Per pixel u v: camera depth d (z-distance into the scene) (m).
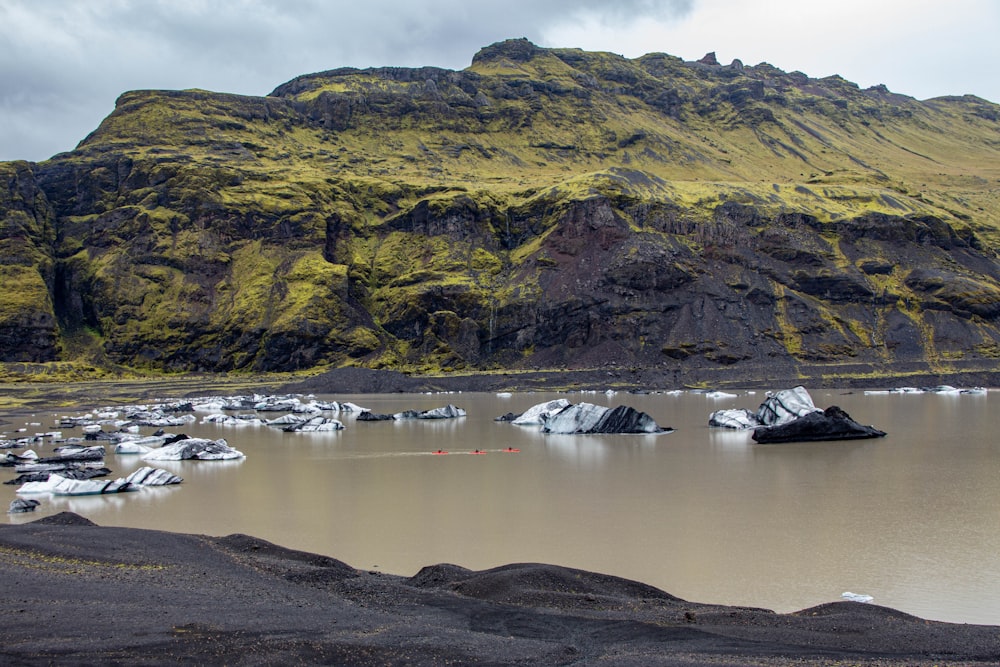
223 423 135.62
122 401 180.50
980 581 40.50
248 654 27.27
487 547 48.09
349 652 27.89
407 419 139.62
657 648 29.28
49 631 28.78
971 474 74.19
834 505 60.03
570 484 70.25
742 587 39.84
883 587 39.69
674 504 60.88
